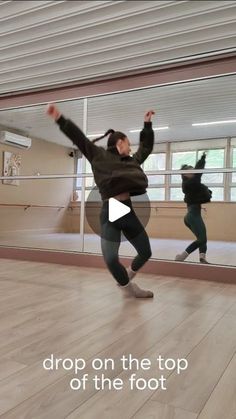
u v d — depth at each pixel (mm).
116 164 2002
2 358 1325
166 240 7176
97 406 1018
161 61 3229
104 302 2156
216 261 4004
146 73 3363
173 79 3230
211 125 7098
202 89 4980
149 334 1622
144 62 3275
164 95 5238
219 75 3025
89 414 973
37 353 1379
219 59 3025
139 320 1824
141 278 2947
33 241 6043
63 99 3840
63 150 8977
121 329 1680
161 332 1653
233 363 1329
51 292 2383
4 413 968
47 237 7062
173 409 1007
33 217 8047
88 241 6176
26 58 3377
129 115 6398
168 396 1082
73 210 9180
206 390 1123
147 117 2275
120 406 1020
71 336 1570
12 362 1293
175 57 3152
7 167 7121
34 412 977
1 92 4199
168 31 2807
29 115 6258
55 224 8797
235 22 2631
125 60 3279
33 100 4039
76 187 9328
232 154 7883
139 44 3014
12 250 3914
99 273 3111
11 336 1555
